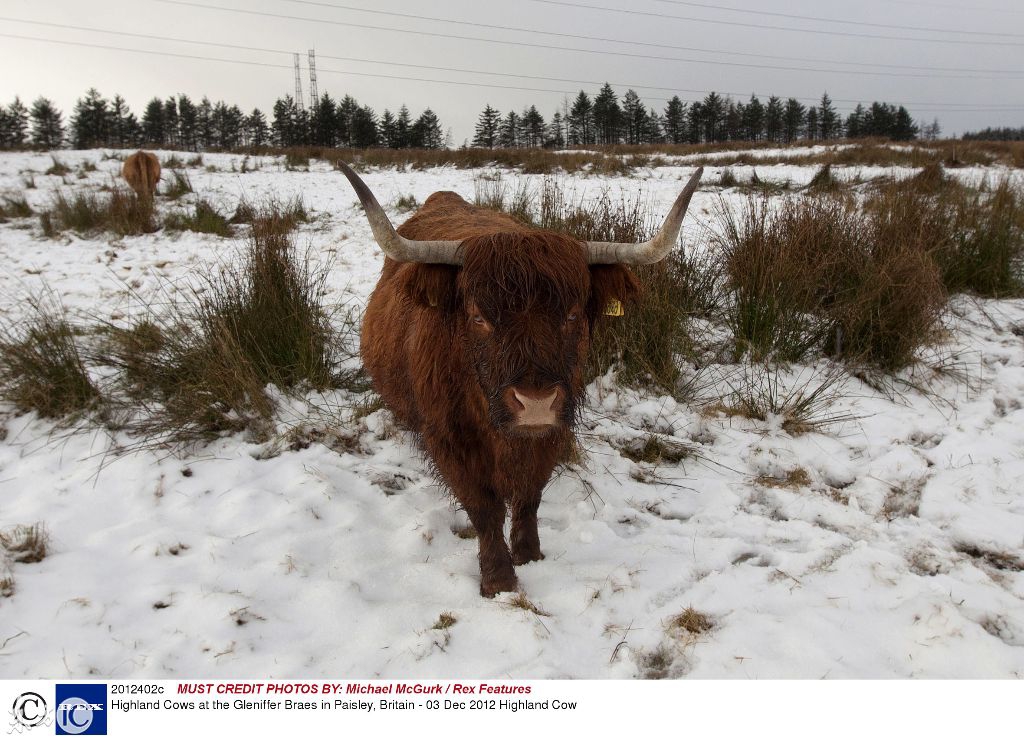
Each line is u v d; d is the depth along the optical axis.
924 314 5.12
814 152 23.48
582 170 17.97
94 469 3.81
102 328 5.20
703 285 5.91
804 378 4.96
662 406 4.62
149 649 2.53
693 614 2.70
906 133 83.56
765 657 2.52
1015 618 2.68
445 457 2.84
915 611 2.69
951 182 10.84
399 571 3.11
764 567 3.08
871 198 7.80
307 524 3.40
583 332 2.74
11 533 3.16
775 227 5.80
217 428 4.25
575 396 2.85
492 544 2.93
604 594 2.88
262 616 2.72
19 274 7.73
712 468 4.01
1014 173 15.88
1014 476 3.75
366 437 4.26
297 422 4.33
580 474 3.89
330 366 4.98
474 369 2.49
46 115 86.06
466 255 2.41
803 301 5.31
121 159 21.12
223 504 3.53
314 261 8.07
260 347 4.75
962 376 4.94
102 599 2.78
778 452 4.10
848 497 3.67
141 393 4.51
